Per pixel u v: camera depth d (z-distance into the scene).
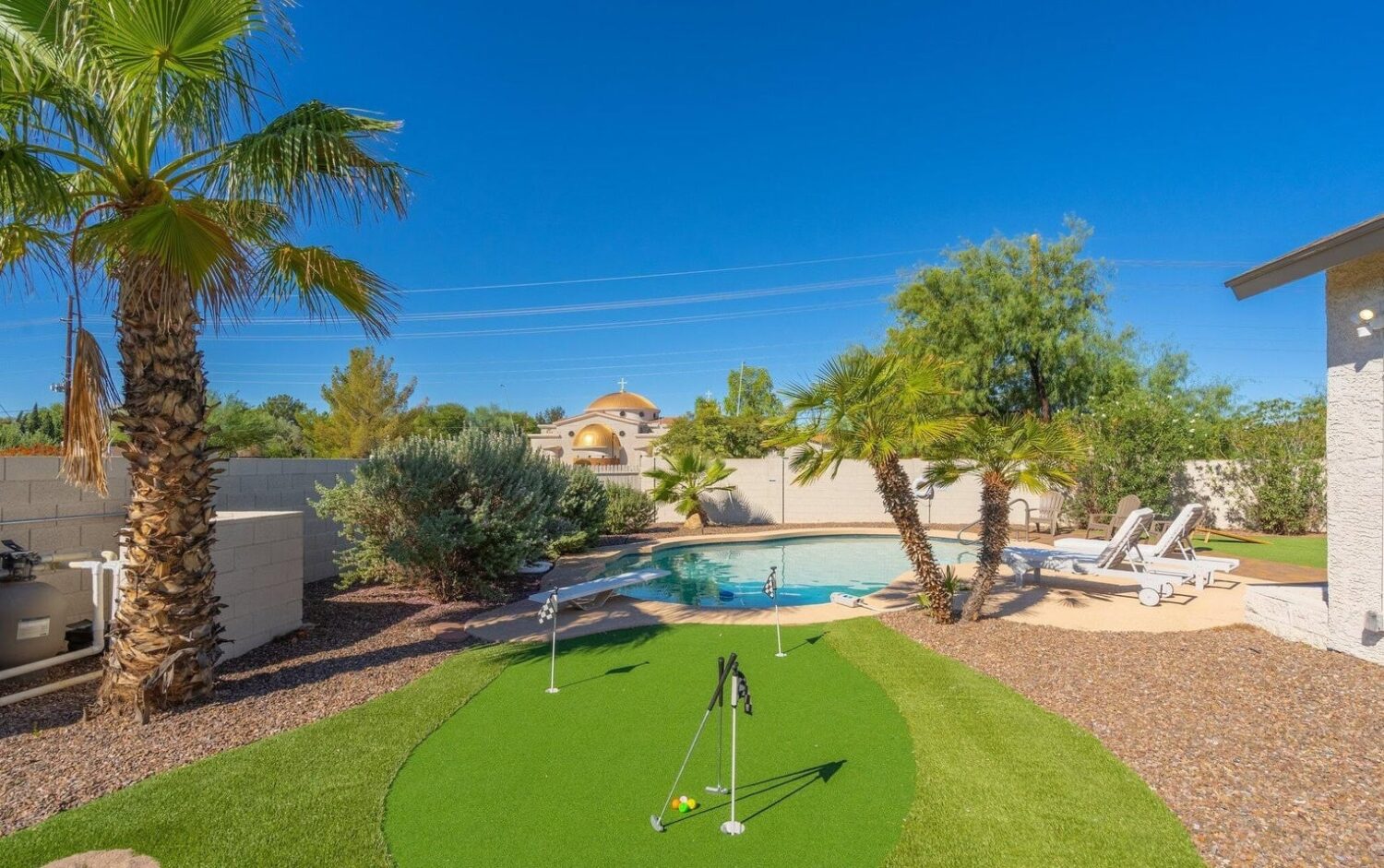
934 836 3.54
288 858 3.40
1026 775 4.20
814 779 4.24
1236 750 4.48
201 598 5.62
